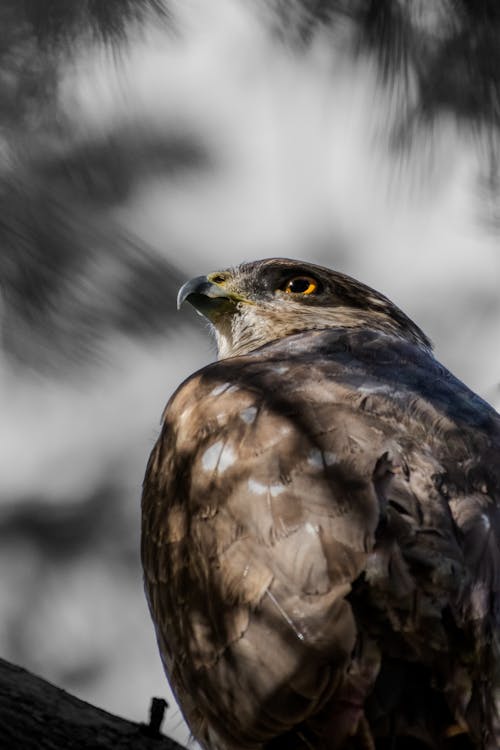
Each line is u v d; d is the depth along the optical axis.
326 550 9.25
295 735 9.31
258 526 9.52
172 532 10.24
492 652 9.24
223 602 9.53
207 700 9.75
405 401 10.20
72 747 9.66
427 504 9.43
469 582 9.26
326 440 9.73
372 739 8.91
